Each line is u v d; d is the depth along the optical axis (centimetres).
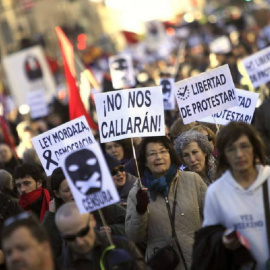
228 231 731
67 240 765
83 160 786
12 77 2970
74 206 777
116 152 1327
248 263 746
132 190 956
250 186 754
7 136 1752
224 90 1070
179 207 937
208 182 1041
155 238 938
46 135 1052
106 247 783
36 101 2552
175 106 1727
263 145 756
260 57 1529
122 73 2091
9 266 664
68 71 1455
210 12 4925
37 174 1141
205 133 1128
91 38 7519
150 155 955
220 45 3042
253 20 4244
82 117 1004
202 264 750
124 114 1028
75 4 7381
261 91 1697
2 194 1062
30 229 661
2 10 7050
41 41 4778
